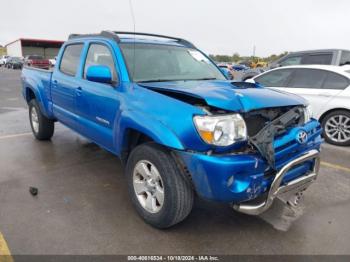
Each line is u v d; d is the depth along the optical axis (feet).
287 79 22.79
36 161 15.98
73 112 14.83
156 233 10.02
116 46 12.33
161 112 9.37
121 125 10.62
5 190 12.69
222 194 8.59
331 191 13.25
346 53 31.09
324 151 19.03
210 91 9.59
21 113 29.22
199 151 8.61
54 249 9.14
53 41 166.20
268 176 9.16
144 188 10.43
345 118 19.93
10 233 9.81
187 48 14.78
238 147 8.76
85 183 13.51
